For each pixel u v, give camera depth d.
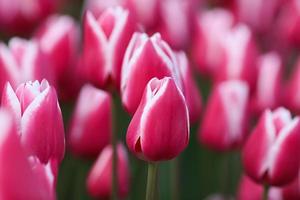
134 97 1.08
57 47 1.34
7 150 0.86
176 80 1.07
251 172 1.17
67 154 1.45
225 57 1.37
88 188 1.30
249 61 1.36
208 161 1.50
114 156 1.20
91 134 1.29
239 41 1.36
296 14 1.64
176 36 1.49
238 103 1.30
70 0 2.07
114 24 1.15
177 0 1.57
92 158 1.32
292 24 1.64
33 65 1.21
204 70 1.53
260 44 1.75
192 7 1.54
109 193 1.28
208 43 1.52
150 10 1.48
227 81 1.37
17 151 0.86
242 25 1.66
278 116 1.16
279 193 1.25
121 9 1.16
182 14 1.50
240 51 1.36
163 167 1.46
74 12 2.06
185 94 1.08
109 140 1.29
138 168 1.44
